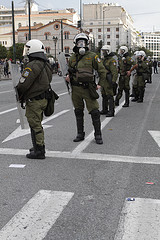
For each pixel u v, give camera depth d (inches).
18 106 212.4
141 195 135.2
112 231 105.9
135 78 473.1
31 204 126.0
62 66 220.2
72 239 101.4
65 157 190.1
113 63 332.2
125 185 146.5
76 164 176.9
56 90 686.5
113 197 133.0
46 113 190.5
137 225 109.7
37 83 176.9
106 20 4495.6
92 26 4537.4
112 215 117.0
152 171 166.2
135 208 122.6
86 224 110.7
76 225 110.0
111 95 343.0
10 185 145.9
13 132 261.9
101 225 109.8
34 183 148.5
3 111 384.2
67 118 335.9
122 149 209.6
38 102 179.3
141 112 379.6
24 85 173.2
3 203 127.0
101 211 120.2
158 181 151.8
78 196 134.0
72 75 218.1
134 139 239.1
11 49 3238.2
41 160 184.1
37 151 185.3
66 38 3228.3
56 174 160.7
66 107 425.1
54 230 106.7
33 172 163.6
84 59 212.4
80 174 160.9
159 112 379.6
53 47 3265.3
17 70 211.0
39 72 174.9
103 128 282.5
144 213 118.6
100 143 223.1
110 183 148.9
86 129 275.1
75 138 239.3
